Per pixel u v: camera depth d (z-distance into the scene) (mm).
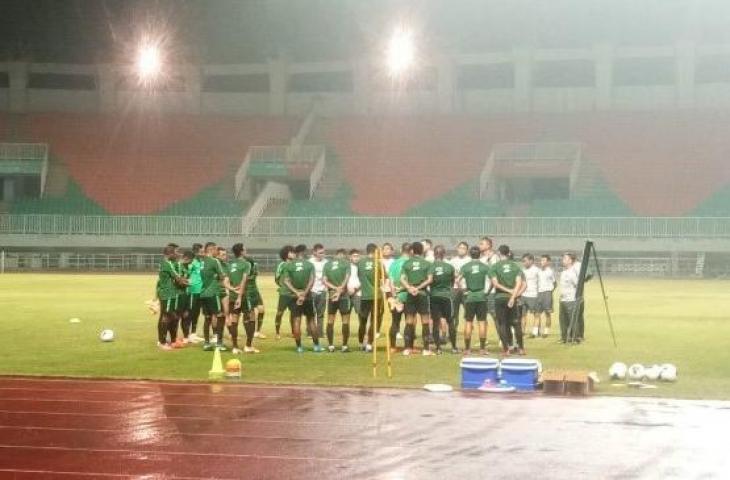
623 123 65125
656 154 61969
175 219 58188
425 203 61656
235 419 11672
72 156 67125
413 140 67375
